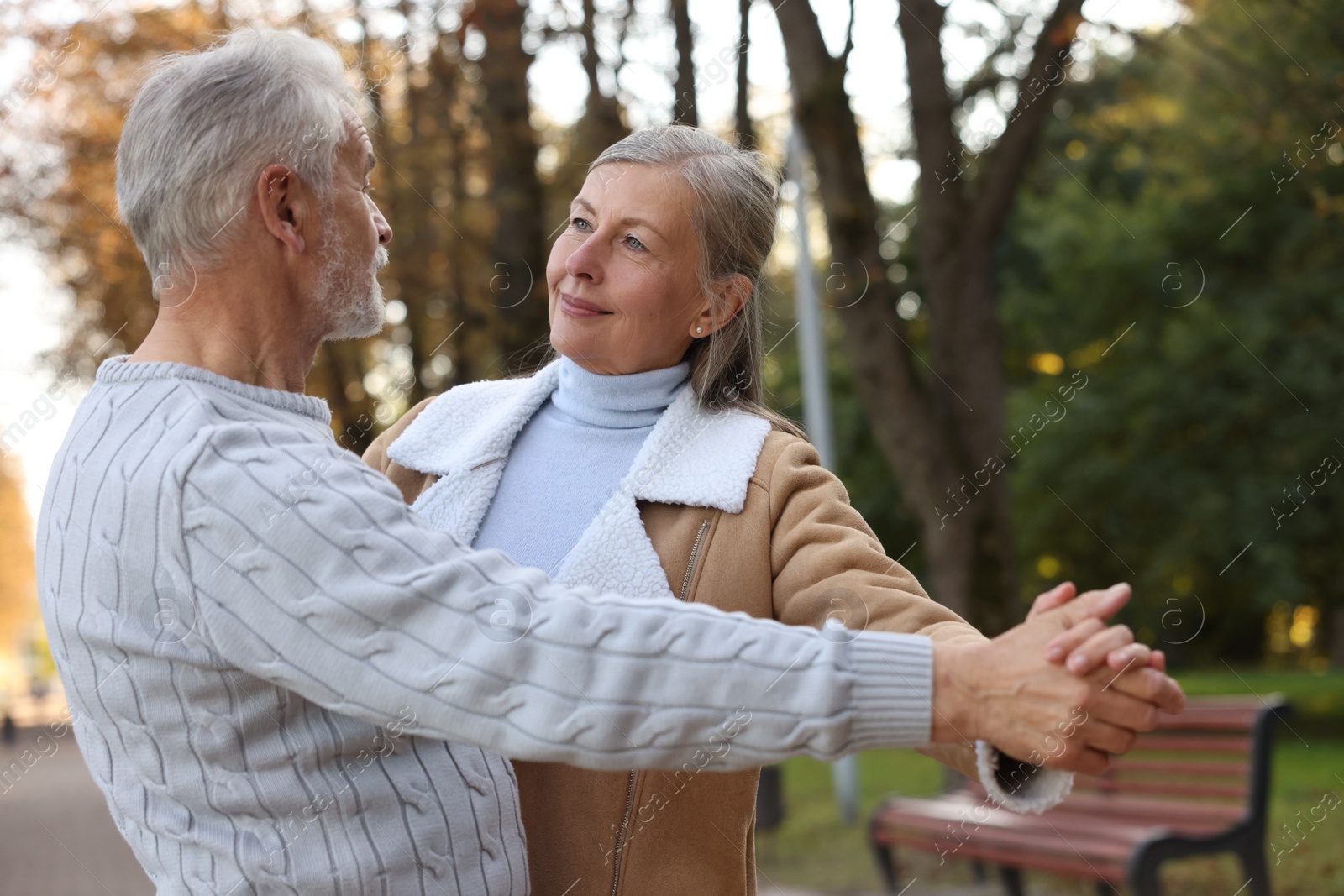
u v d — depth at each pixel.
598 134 6.77
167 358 1.37
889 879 5.32
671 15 5.98
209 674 1.24
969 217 7.06
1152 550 17.14
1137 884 3.86
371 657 1.18
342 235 1.46
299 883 1.25
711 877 1.55
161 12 7.57
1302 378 14.72
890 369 6.96
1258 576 15.98
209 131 1.37
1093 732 1.13
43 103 7.62
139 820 1.29
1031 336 17.58
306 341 1.48
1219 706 4.38
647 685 1.16
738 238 1.69
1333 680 15.66
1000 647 1.17
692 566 1.59
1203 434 16.28
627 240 1.65
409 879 1.30
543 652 1.16
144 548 1.24
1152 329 16.44
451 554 1.23
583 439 1.72
